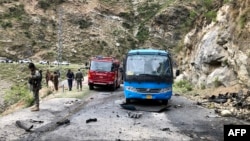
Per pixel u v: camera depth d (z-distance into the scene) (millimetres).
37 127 13336
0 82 67812
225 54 26844
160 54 19109
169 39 107688
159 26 110438
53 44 102375
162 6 118875
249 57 22406
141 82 18516
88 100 22266
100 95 25969
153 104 19438
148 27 112000
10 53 96250
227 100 19859
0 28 101812
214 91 24875
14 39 100188
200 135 12203
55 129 12984
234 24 26109
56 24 108625
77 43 103875
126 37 109188
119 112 16891
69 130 12695
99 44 104750
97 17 113438
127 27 114375
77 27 108812
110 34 109375
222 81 25656
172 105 19484
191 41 37000
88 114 16203
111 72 30047
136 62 19016
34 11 109750
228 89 23656
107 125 13609
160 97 18500
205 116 15828
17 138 11656
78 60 98438
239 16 25672
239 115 15766
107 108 18281
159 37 108750
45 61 93688
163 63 18844
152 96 18484
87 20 111312
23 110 17609
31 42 101000
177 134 12328
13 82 68750
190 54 36812
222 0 31828
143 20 115688
